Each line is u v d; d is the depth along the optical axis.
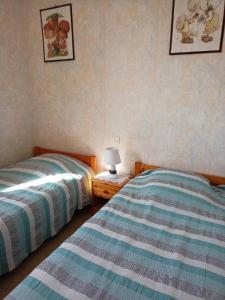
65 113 2.87
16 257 1.79
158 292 1.07
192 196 1.85
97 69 2.52
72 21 2.50
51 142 3.09
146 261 1.25
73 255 1.28
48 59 2.77
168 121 2.30
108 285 1.10
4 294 1.67
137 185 2.16
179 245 1.38
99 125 2.68
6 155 2.87
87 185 2.61
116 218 1.64
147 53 2.23
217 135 2.12
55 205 2.15
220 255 1.30
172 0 2.01
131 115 2.47
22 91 2.94
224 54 1.94
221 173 2.19
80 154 2.89
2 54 2.63
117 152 2.48
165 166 2.43
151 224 1.58
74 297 1.04
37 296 1.04
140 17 2.18
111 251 1.32
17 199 1.98
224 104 2.04
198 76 2.08
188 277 1.15
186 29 2.01
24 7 2.72
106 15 2.32
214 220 1.63
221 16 1.87
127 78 2.39
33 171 2.46
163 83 2.24
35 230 1.95
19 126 2.98
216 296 1.05
